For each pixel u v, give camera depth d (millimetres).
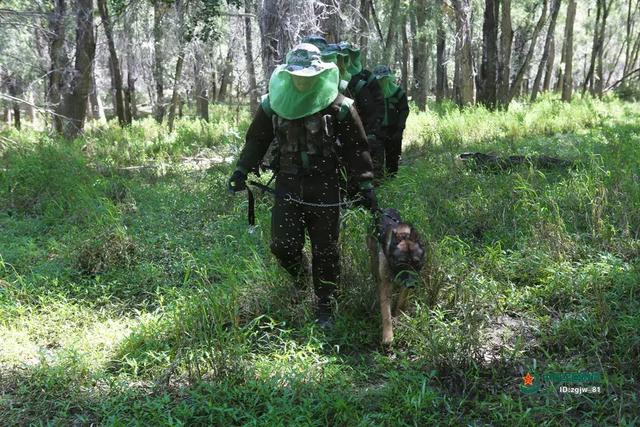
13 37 17297
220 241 7203
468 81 23688
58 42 17719
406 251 4492
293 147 4816
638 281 5219
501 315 5207
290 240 5039
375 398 4047
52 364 4551
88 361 4562
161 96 25547
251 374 4270
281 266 5387
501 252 6109
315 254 5094
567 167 9094
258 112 4977
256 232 7082
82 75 17344
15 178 9867
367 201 5062
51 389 4242
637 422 3674
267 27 10461
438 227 6809
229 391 4070
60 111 17656
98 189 9719
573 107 18547
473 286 5199
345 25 13211
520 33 30719
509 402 3842
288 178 4945
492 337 4863
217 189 9117
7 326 5258
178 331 4699
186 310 4992
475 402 3945
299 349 4695
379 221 5090
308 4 10164
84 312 5516
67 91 17344
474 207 7328
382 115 8375
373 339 4910
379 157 8445
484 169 9445
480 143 12961
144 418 3896
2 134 17156
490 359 4531
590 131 13625
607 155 9523
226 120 21938
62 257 6855
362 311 5207
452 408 3949
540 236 6316
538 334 4844
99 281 6262
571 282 5359
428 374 4266
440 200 7535
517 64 29812
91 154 14023
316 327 5012
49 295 5781
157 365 4562
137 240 7055
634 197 7008
